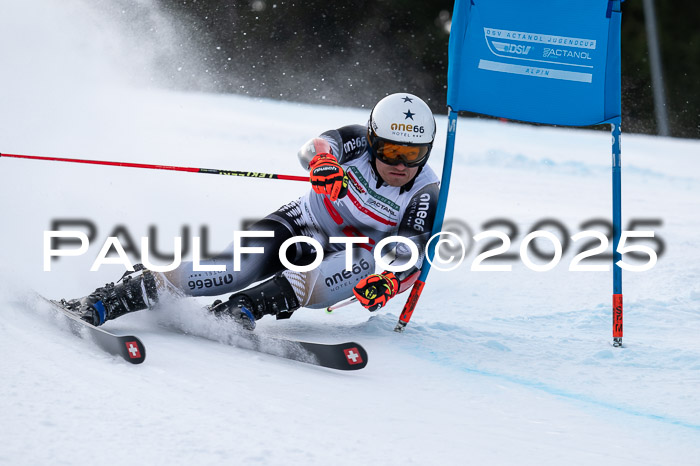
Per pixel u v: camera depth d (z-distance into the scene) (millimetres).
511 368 7762
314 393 6516
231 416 5762
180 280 8055
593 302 10930
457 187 20125
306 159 8320
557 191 20453
